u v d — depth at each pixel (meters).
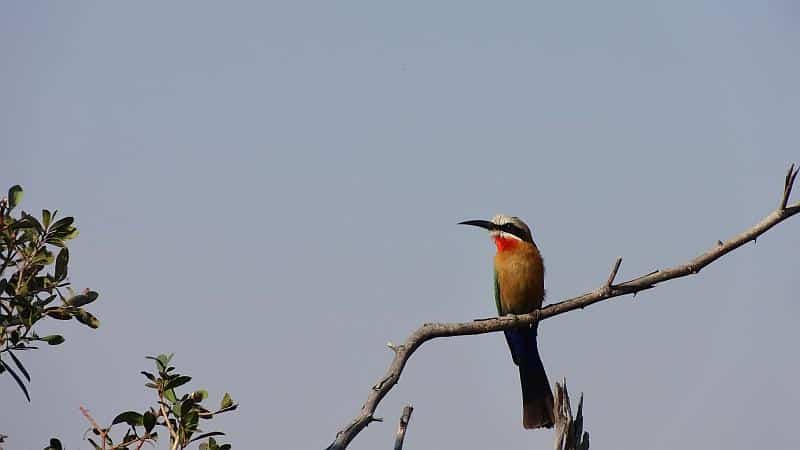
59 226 11.00
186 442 10.66
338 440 9.76
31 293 10.79
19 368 10.44
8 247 10.79
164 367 10.94
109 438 10.53
